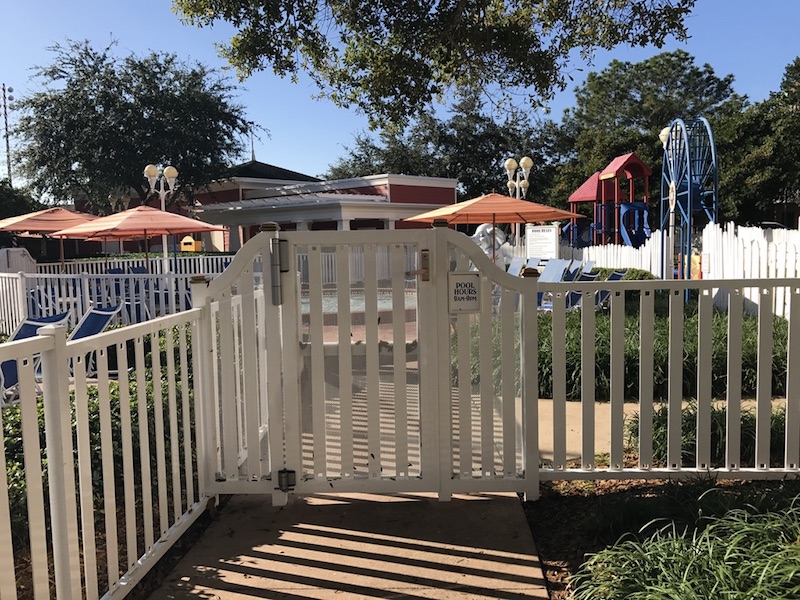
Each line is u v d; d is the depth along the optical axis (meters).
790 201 38.28
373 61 7.65
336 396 3.91
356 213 25.53
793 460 3.78
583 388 3.79
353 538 3.36
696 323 8.13
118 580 2.76
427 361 3.59
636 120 54.69
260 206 27.27
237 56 7.14
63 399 2.37
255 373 3.69
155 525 3.52
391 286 3.57
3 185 29.61
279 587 2.90
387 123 8.12
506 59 7.42
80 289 10.98
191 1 6.77
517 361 3.89
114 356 7.76
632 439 4.56
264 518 3.60
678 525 3.10
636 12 7.11
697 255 14.84
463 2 6.80
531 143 41.03
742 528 2.68
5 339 9.85
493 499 3.80
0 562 2.02
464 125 39.72
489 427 3.68
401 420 3.65
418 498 3.84
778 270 9.68
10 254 17.80
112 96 29.52
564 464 3.81
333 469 3.84
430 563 3.09
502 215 13.39
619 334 3.75
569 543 3.25
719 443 4.18
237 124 31.86
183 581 2.97
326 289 3.83
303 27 7.04
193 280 3.65
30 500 2.17
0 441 2.05
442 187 28.77
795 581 2.28
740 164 30.81
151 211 13.18
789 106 31.31
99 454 3.96
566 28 7.45
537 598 2.79
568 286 3.70
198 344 3.65
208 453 3.66
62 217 15.80
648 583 2.44
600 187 24.22
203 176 30.70
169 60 30.84
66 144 29.27
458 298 3.56
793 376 3.73
